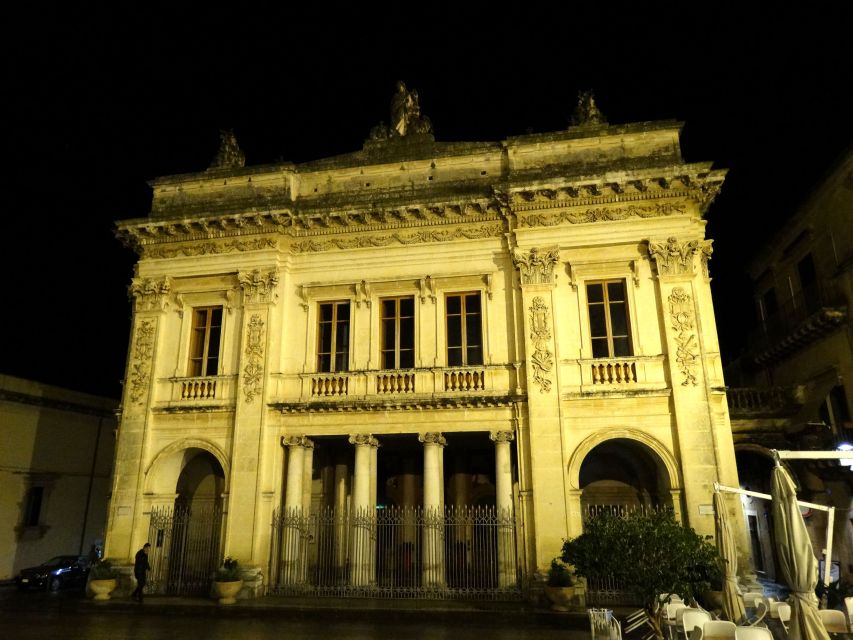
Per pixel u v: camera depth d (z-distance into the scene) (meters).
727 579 13.96
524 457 19.84
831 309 21.11
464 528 23.17
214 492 24.77
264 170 24.12
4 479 28.97
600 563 11.77
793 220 24.94
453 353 21.72
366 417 21.20
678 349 19.53
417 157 23.30
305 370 22.19
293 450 21.44
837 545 20.52
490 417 20.48
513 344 21.02
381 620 17.48
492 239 21.97
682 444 18.77
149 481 21.95
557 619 16.83
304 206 23.06
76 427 33.34
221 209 23.42
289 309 22.94
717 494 14.65
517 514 19.67
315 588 20.20
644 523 11.81
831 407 22.20
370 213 22.39
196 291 23.58
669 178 20.20
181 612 18.81
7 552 28.80
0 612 19.25
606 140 21.72
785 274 26.67
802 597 10.62
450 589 19.55
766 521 24.72
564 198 21.12
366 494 20.62
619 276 20.81
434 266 22.17
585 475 22.77
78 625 16.95
